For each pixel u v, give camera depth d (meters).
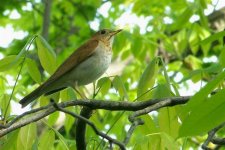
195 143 16.70
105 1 23.30
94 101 7.10
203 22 16.19
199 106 4.42
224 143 6.92
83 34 24.88
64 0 24.97
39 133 10.38
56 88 9.58
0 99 8.08
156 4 20.17
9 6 24.72
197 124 4.40
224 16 21.48
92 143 8.02
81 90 11.09
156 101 7.11
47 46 7.52
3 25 24.97
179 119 7.64
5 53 24.28
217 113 4.40
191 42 17.05
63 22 25.70
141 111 6.82
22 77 17.77
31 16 24.77
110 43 11.38
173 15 19.75
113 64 18.64
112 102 7.14
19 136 7.09
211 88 4.42
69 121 9.50
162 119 7.71
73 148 8.56
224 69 4.66
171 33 20.31
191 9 15.96
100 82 8.44
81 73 10.55
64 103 6.93
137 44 16.36
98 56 10.87
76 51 10.77
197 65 18.41
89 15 24.89
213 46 20.80
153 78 7.93
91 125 5.98
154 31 18.70
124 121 14.07
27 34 24.98
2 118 7.49
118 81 8.37
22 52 7.08
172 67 18.14
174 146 6.95
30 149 7.10
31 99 9.23
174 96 7.29
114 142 6.08
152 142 7.06
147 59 19.08
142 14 20.12
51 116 8.80
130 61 18.94
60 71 10.12
